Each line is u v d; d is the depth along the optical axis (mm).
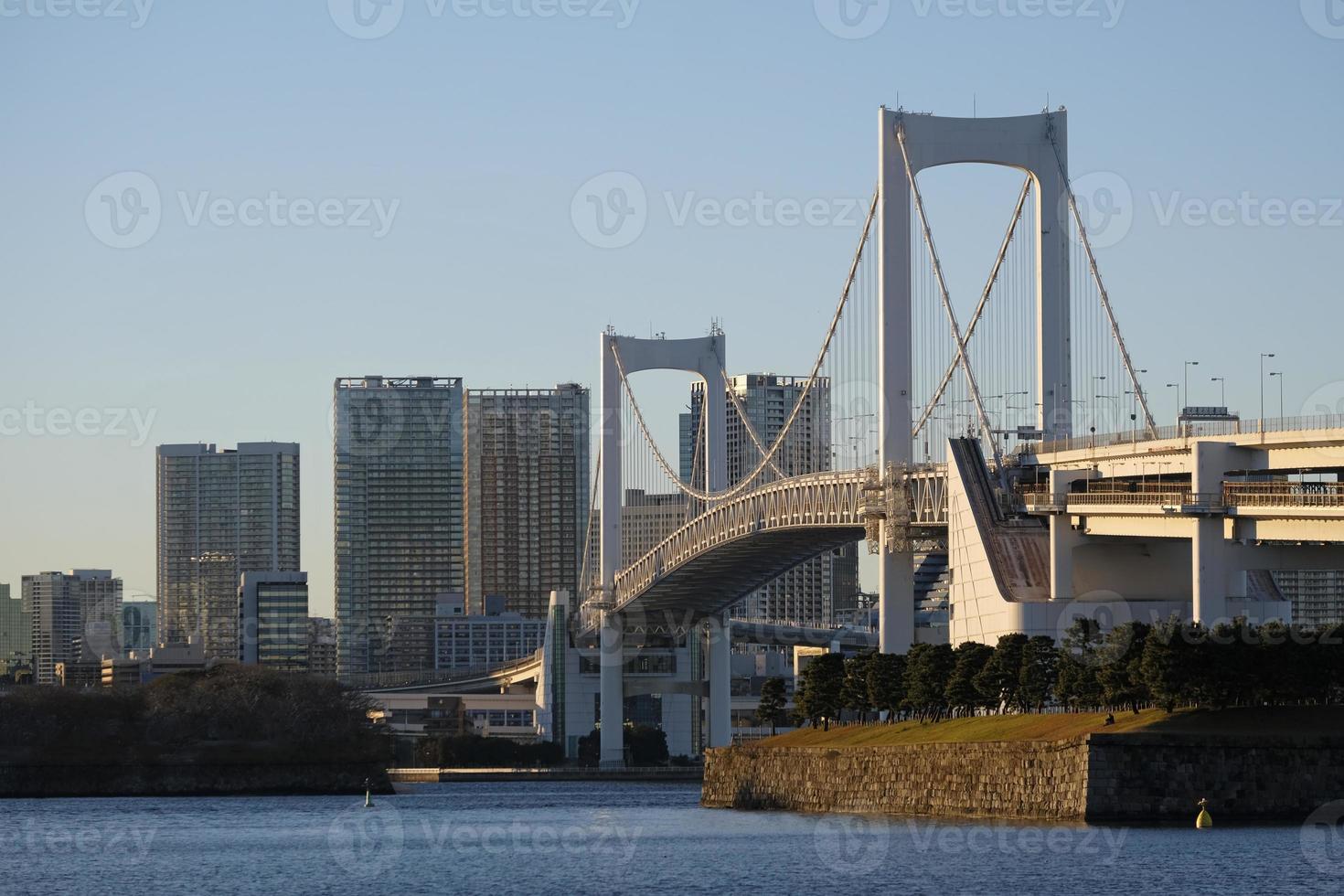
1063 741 196000
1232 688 199500
